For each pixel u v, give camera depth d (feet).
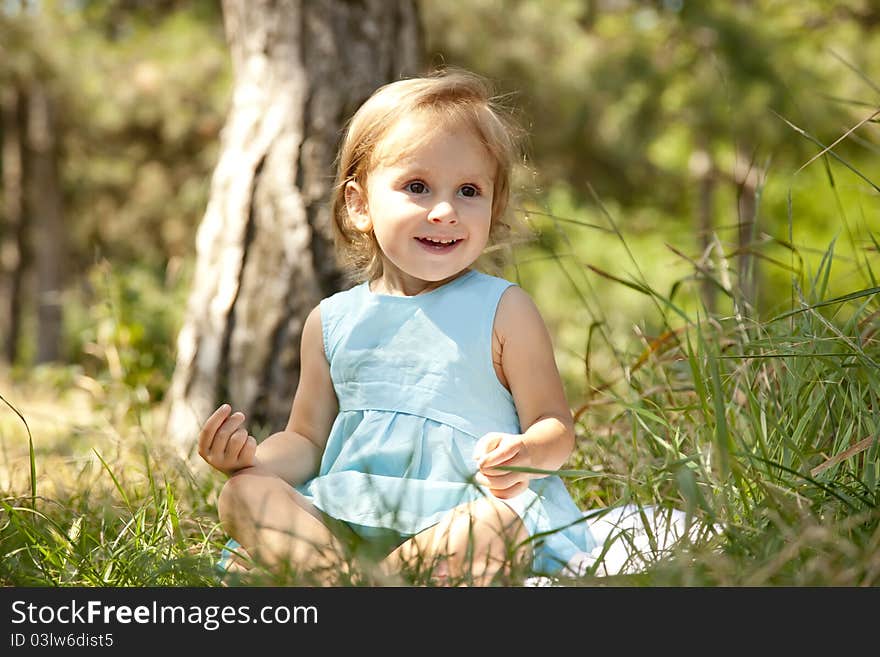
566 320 38.19
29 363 77.15
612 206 53.78
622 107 42.04
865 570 7.53
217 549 10.11
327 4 17.69
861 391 10.18
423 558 8.15
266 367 17.43
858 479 8.98
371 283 11.37
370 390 10.59
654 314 31.71
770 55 36.24
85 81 50.83
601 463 12.11
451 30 45.21
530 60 45.03
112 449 15.38
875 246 11.83
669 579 7.58
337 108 17.63
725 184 51.24
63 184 65.82
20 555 9.43
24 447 17.04
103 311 24.02
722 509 9.10
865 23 40.83
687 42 38.78
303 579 7.97
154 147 58.18
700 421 11.34
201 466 15.37
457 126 10.51
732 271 12.74
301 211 17.44
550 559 9.45
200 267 18.13
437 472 10.07
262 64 17.89
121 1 54.24
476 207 10.51
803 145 36.78
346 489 9.82
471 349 10.37
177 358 18.34
